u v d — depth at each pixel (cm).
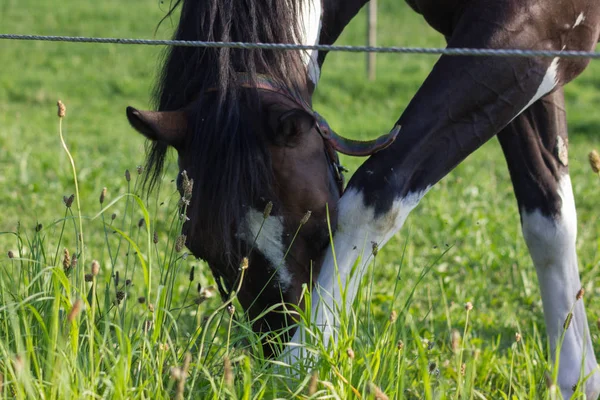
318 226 420
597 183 1309
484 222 1034
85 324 446
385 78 2425
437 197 1164
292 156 409
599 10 458
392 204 423
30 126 1794
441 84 432
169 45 431
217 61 423
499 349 650
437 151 433
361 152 420
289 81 438
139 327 428
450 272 863
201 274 800
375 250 414
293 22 444
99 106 2138
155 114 412
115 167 1311
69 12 3192
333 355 408
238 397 401
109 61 2586
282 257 419
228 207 398
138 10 3262
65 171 1258
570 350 520
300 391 399
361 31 3073
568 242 515
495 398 521
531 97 448
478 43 435
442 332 662
